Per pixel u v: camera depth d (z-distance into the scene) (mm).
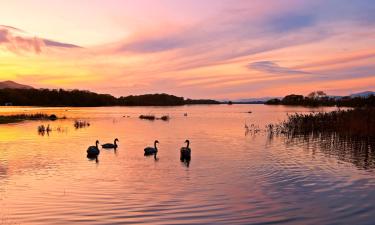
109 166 25797
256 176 22453
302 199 17641
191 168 25047
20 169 24531
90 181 21172
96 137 45656
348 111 54625
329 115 56750
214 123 72750
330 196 18203
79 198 17672
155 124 70062
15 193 18547
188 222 14547
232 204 16844
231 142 40156
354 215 15523
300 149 34125
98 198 17703
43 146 36219
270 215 15430
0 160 27859
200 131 54688
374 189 19484
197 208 16234
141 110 150375
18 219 14742
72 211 15727
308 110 139375
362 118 47188
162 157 29797
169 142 40656
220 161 27734
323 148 34656
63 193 18547
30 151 32625
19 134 48031
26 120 75688
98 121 78062
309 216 15352
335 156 29953
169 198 17734
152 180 21422
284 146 36344
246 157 29578
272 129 54531
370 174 23031
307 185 20250
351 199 17703
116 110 147375
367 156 29922
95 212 15641
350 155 30438
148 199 17531
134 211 15781
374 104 74438
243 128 59750
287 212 15805
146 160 28359
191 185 20250
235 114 116125
